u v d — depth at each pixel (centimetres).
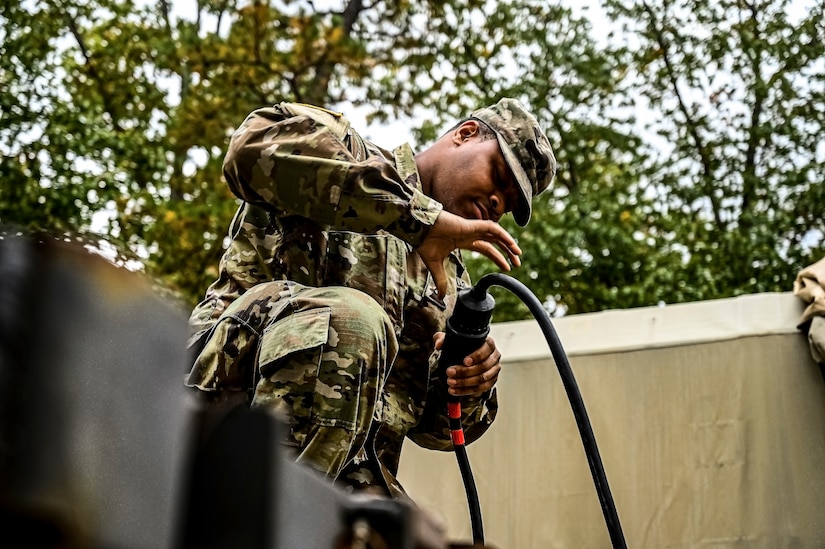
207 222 1122
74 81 1373
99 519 46
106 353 47
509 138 265
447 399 244
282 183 205
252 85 1262
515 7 1483
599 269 1191
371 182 204
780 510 383
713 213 1402
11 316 44
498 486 415
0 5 1095
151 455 50
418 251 209
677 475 397
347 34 1305
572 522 404
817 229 1306
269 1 1233
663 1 1474
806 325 396
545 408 418
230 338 203
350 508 66
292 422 189
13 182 1004
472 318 236
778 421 391
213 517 52
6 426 43
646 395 408
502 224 1214
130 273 49
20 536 43
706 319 414
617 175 1423
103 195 1051
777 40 1448
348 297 201
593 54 1482
